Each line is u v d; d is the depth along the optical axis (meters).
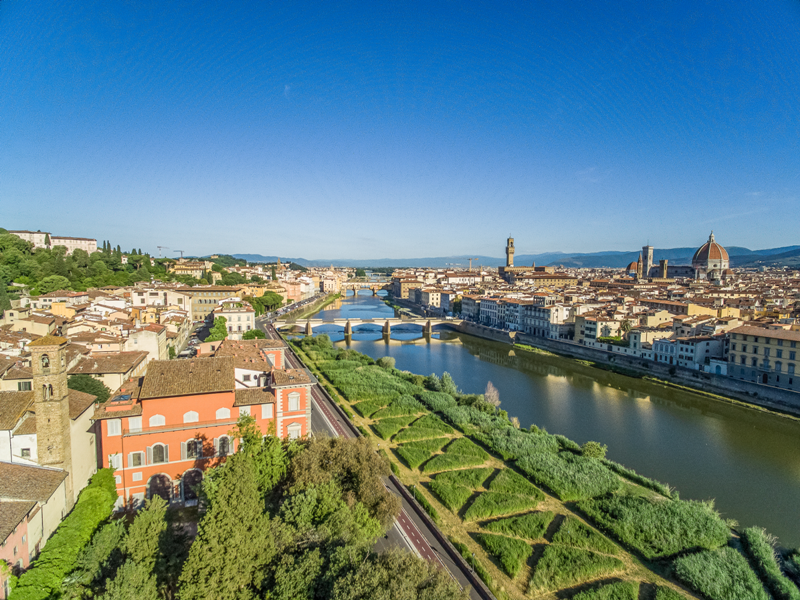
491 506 72.75
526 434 103.25
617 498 76.00
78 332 134.38
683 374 158.50
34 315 141.38
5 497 50.56
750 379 142.00
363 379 145.88
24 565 49.91
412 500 73.38
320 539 47.81
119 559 47.31
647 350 177.00
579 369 189.50
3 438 59.03
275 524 49.09
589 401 141.75
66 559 49.00
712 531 67.56
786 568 62.34
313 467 59.56
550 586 56.84
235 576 40.75
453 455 91.19
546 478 82.25
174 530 56.81
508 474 84.12
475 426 108.25
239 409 72.06
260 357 92.19
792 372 130.88
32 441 59.94
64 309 163.12
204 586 38.84
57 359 59.38
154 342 135.25
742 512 77.75
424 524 68.06
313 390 133.62
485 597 53.66
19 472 55.31
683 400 144.62
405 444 97.44
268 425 73.94
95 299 185.38
